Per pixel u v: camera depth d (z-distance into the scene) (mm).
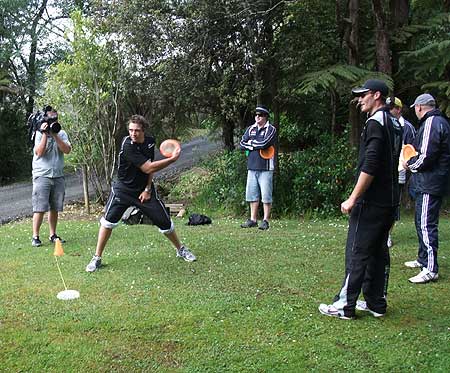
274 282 4898
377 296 4031
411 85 9094
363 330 3801
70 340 3621
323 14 8938
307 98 10312
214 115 10148
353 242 3932
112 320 3941
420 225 5004
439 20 8812
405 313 4137
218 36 8750
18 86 17094
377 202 3818
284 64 8680
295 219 8477
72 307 4230
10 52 16719
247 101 9094
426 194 4941
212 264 5508
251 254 5949
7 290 4676
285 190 8797
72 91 9453
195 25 8664
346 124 10773
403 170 5754
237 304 4281
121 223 7852
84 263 5562
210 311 4121
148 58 9180
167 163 5121
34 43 17609
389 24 9055
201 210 9258
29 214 10078
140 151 5160
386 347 3518
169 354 3420
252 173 7469
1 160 16047
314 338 3658
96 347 3510
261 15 8445
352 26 8805
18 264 5559
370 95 3850
